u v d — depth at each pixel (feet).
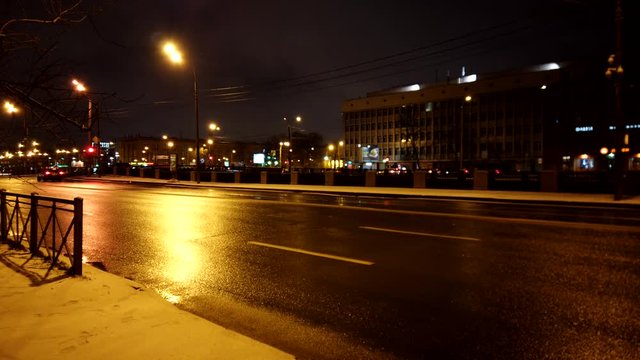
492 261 25.14
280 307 18.34
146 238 34.42
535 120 287.07
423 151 334.85
